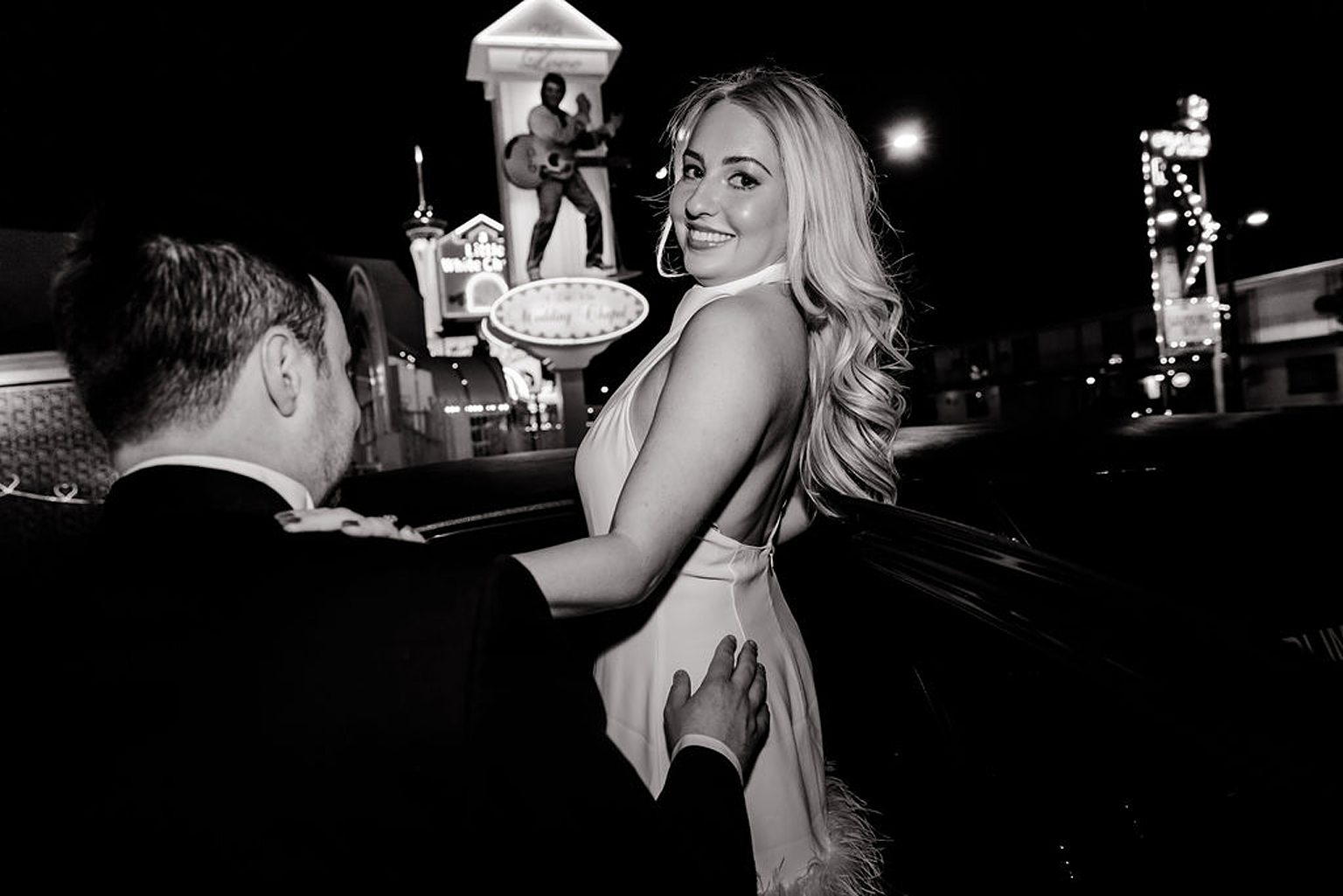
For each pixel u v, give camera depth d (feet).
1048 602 4.21
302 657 1.91
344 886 1.80
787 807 3.84
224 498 2.18
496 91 30.60
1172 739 3.27
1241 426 9.05
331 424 2.47
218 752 1.86
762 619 4.15
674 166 4.45
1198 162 45.88
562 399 30.63
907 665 5.67
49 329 20.77
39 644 2.00
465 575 2.04
